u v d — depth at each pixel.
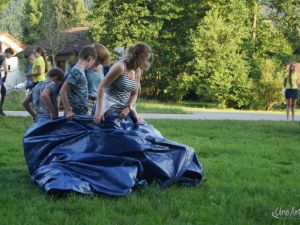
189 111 29.97
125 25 44.41
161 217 6.39
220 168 10.26
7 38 65.25
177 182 8.45
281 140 15.66
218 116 26.28
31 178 8.51
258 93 37.56
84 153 7.99
